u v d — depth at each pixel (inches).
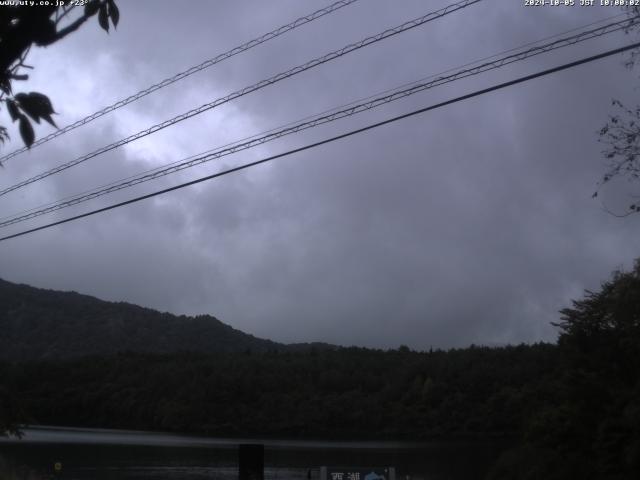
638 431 1139.3
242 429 4926.2
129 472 2078.0
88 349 6963.6
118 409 4960.6
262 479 641.0
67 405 4867.1
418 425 4633.4
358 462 2623.0
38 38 131.7
